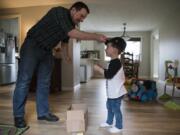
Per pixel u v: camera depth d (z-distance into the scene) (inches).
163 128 83.4
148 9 235.9
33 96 161.0
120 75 78.0
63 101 140.9
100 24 329.7
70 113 75.5
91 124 88.3
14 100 82.4
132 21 305.9
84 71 284.7
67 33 75.9
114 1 205.2
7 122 89.5
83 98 153.2
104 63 393.1
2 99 146.7
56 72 189.9
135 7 227.1
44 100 92.7
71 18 79.7
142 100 140.5
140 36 395.9
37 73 90.7
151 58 382.9
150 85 149.6
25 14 211.5
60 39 84.7
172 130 81.0
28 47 80.6
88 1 203.2
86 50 391.2
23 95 82.1
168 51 268.2
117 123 78.9
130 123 89.8
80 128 74.6
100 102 137.4
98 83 271.0
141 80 155.4
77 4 78.8
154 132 78.6
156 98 150.1
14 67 256.1
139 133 77.4
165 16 271.7
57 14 76.0
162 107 123.0
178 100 144.8
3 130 78.4
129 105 128.6
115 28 368.2
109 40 77.6
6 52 240.8
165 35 285.7
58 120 92.7
